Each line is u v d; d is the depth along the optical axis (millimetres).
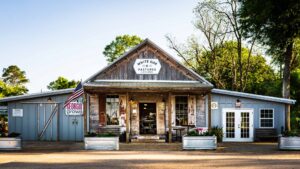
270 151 19219
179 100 25328
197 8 39219
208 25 39844
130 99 25141
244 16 30656
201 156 16656
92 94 25062
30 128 25422
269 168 12477
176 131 24766
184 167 12719
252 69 44875
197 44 42406
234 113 25859
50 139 25344
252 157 16219
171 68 24828
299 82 36250
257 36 30438
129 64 24766
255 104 25906
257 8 28641
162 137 24391
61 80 56031
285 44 29234
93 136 19984
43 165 13391
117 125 25000
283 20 27875
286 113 25859
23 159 15398
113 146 19875
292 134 19672
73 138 25328
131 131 24969
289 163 13883
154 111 25266
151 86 22797
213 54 40594
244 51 44250
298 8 27266
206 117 25375
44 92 25234
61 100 25531
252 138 25766
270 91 40406
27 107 25484
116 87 22734
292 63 37844
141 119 25109
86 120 23203
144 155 17156
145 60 24797
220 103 25844
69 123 25391
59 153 18078
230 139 25766
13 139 19656
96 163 13938
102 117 24938
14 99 25156
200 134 19922
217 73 42125
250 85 45625
